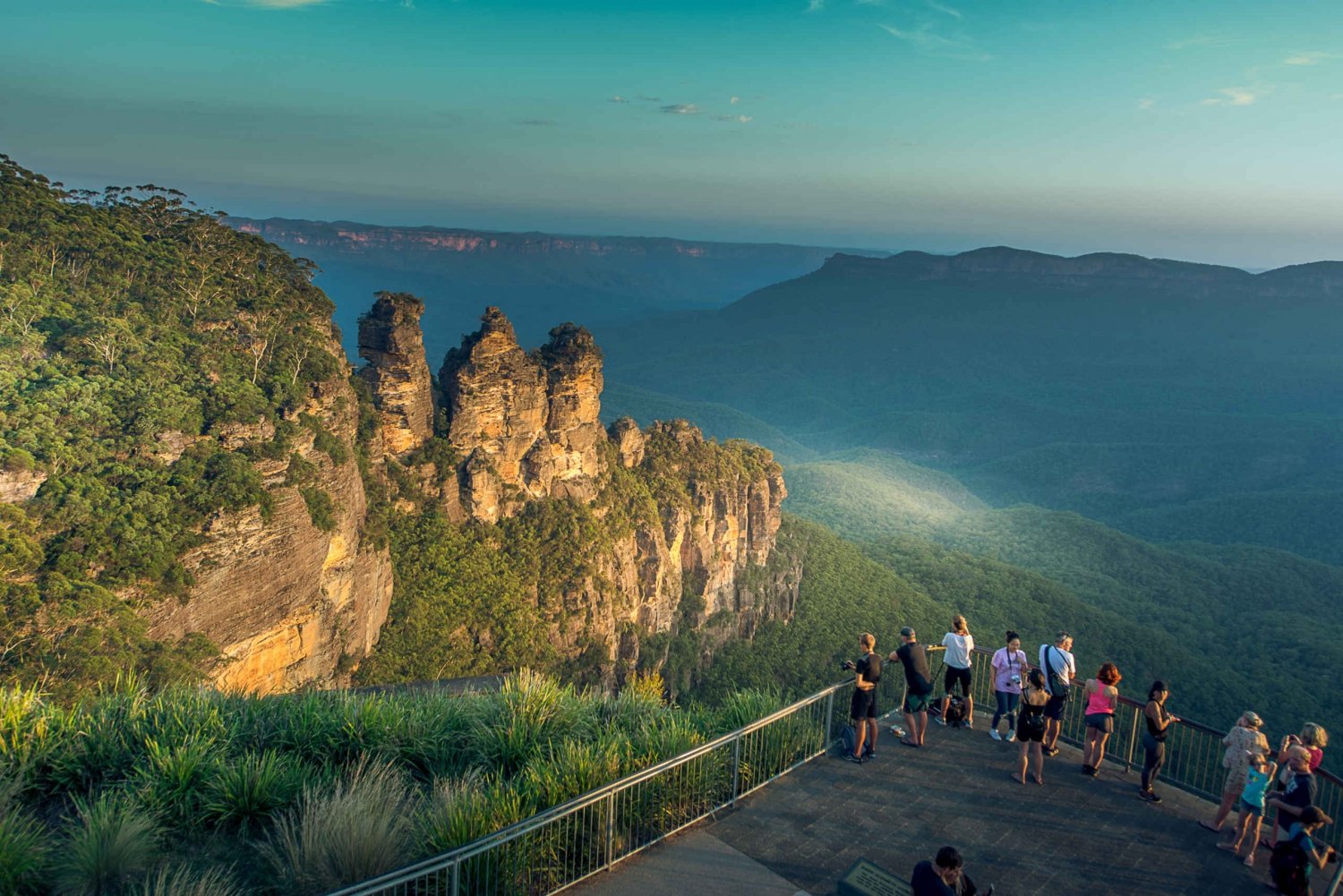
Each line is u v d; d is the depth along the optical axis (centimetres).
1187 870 1383
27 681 3375
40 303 5603
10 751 1318
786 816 1469
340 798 1225
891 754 1719
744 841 1386
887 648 12312
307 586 5378
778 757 1634
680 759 1359
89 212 6912
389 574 7094
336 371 6869
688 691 10188
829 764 1666
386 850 1153
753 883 1273
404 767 1502
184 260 6869
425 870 1032
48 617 3688
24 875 1053
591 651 8425
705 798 1465
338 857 1127
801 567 13012
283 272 7988
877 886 1254
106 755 1389
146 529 4359
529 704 1647
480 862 1155
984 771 1667
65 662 3550
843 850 1377
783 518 14425
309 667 5447
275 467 5334
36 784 1305
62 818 1245
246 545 4844
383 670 6544
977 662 2175
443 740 1564
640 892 1234
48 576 3853
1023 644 13775
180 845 1211
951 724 1841
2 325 5291
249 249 7844
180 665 4047
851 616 12681
